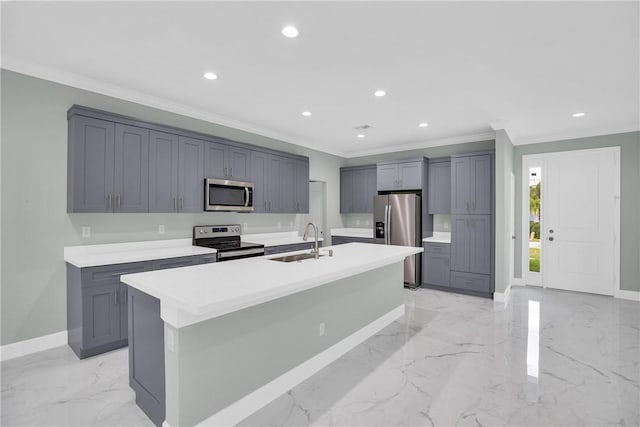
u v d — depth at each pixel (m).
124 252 3.29
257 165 4.46
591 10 1.94
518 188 5.39
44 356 2.75
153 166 3.34
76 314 2.79
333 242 6.37
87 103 3.08
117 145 3.08
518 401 2.16
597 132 4.74
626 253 4.60
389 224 5.39
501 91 3.25
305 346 2.48
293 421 1.96
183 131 3.61
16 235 2.73
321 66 2.71
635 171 4.52
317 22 2.08
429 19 2.04
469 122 4.37
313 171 5.90
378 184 5.83
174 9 1.95
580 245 4.96
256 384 2.08
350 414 2.03
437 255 5.16
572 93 3.29
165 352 1.76
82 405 2.09
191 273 2.12
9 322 2.71
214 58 2.58
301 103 3.64
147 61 2.64
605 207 4.75
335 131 4.89
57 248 2.94
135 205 3.20
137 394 2.08
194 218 4.02
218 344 1.86
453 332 3.40
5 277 2.68
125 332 2.93
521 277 5.44
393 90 3.23
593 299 4.59
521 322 3.69
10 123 2.68
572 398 2.20
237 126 4.42
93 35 2.25
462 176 4.92
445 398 2.20
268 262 2.56
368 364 2.70
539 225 5.30
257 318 2.09
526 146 5.32
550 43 2.32
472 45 2.36
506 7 1.92
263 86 3.15
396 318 3.80
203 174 3.80
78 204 2.84
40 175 2.83
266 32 2.20
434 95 3.37
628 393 2.25
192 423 1.75
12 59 2.61
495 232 4.53
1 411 2.02
